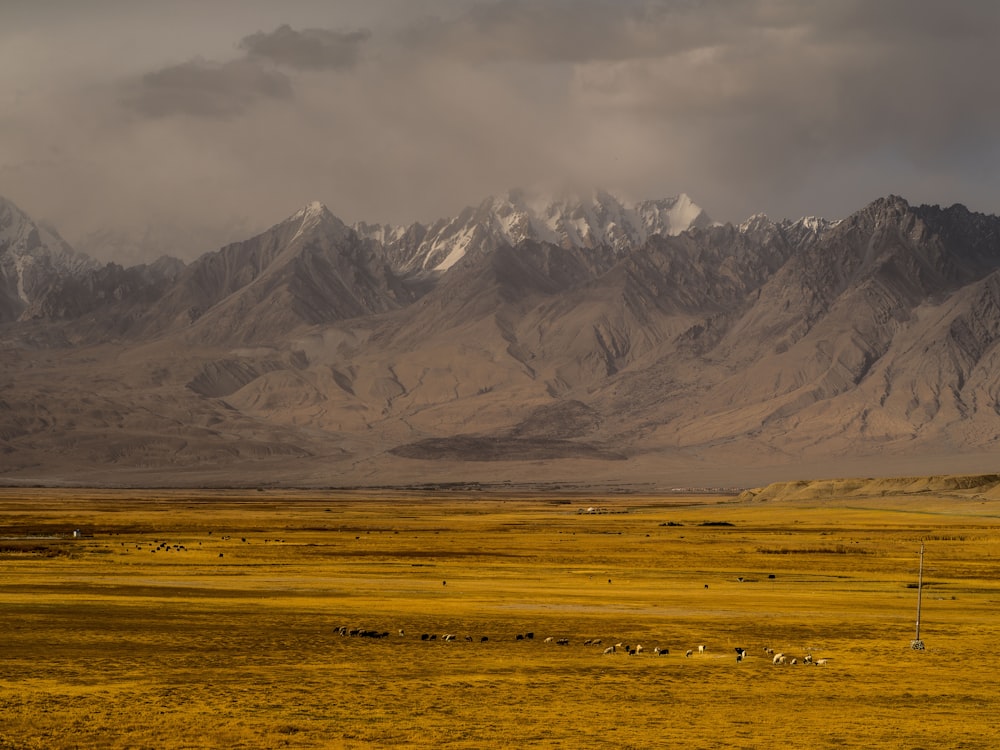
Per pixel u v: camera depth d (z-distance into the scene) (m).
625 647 161.50
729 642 171.00
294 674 138.75
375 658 151.12
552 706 123.19
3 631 164.75
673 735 110.50
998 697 131.75
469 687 132.75
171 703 121.12
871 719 118.94
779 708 124.06
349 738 107.75
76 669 138.88
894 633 180.50
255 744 105.12
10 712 115.25
